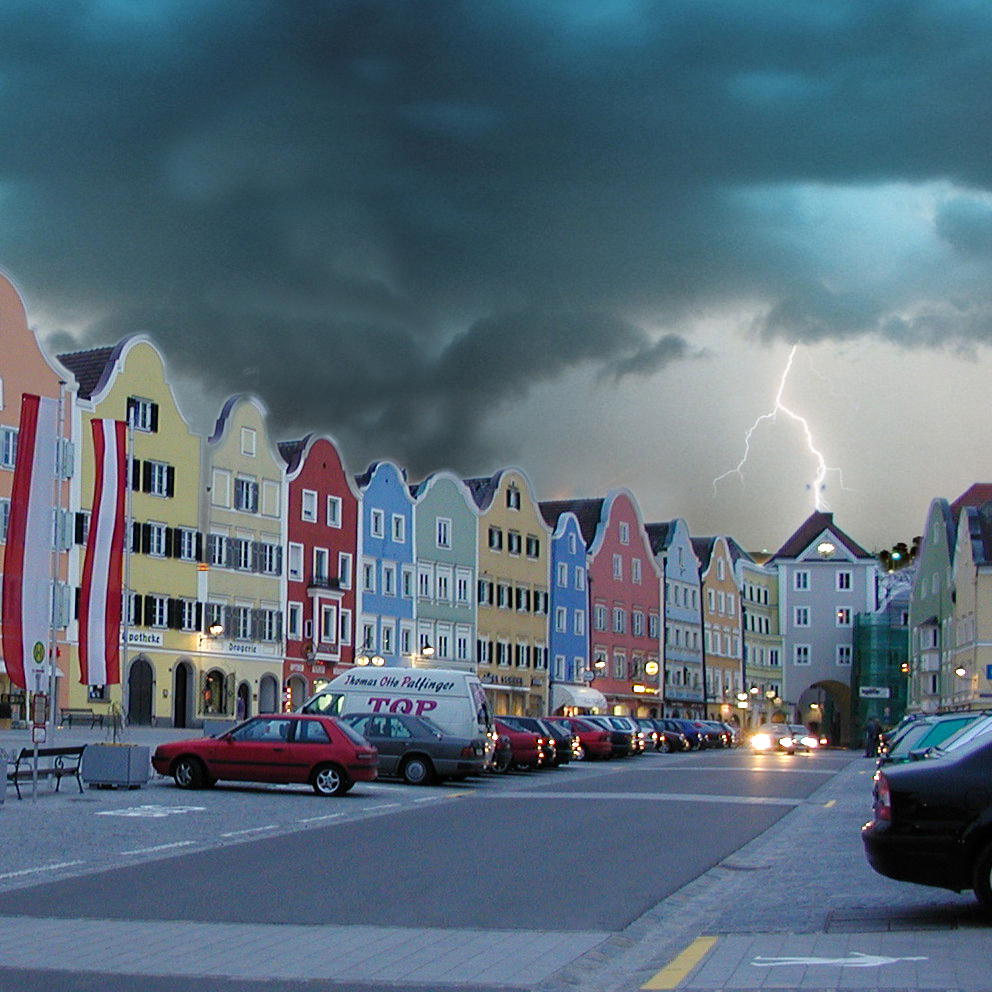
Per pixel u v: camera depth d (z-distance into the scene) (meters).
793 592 134.88
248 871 18.52
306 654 78.81
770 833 25.77
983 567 85.69
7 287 61.97
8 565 35.03
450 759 39.47
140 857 20.02
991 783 13.41
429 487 90.19
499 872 18.91
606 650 108.06
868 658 127.62
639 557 113.69
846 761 66.69
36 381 63.06
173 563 70.06
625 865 20.17
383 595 85.38
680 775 47.88
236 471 74.75
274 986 11.23
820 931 13.77
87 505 65.06
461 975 11.75
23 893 16.38
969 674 87.44
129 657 66.88
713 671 123.94
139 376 68.75
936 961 11.76
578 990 11.39
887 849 13.55
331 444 82.00
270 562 76.75
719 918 15.05
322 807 29.97
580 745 59.25
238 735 33.84
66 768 34.28
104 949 12.76
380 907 15.53
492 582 95.56
